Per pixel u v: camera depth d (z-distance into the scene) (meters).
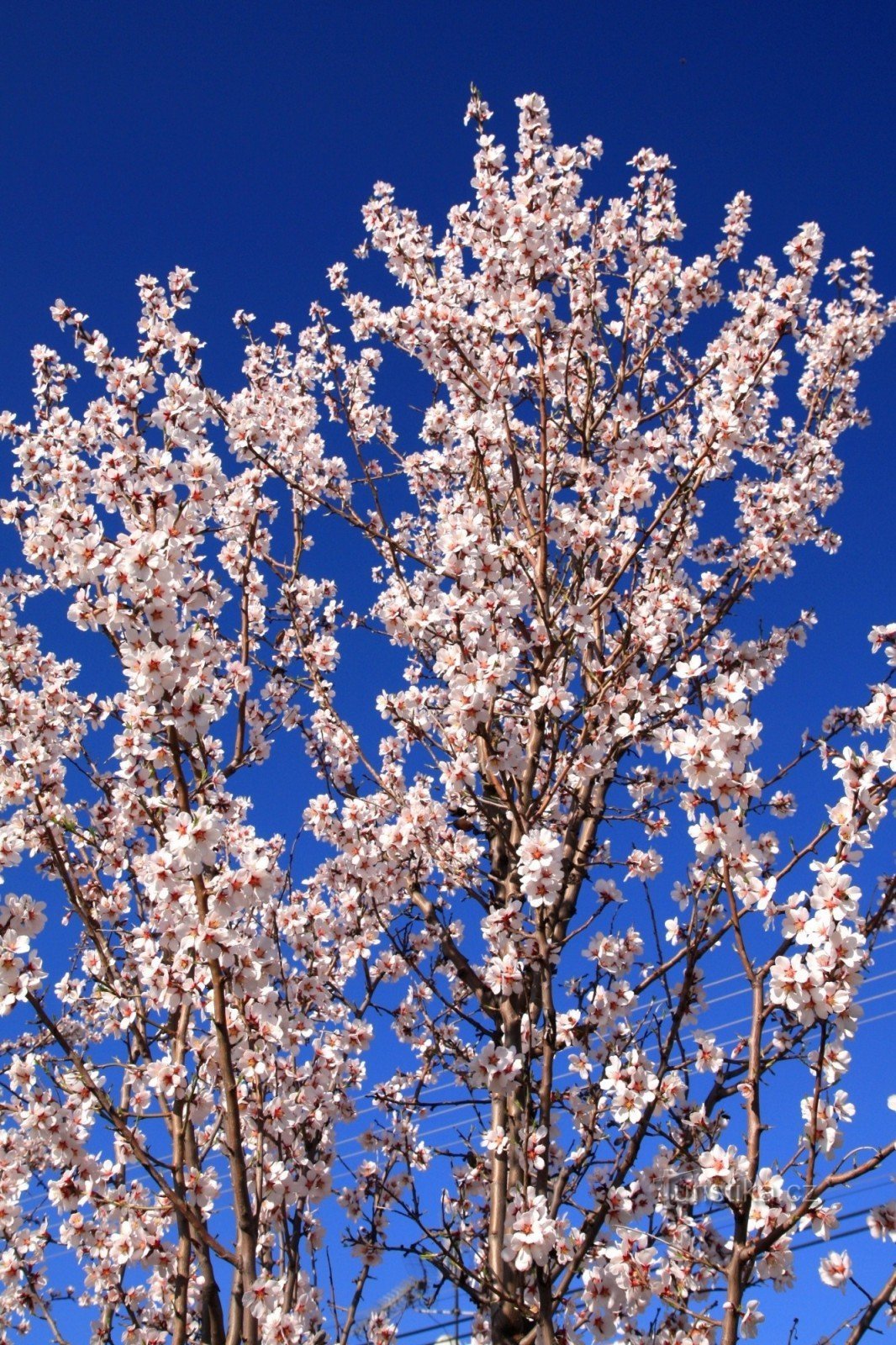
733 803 4.34
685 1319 5.11
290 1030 5.80
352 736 6.96
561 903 5.99
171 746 4.54
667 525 7.43
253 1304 4.66
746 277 8.59
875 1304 3.52
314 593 7.37
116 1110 4.65
